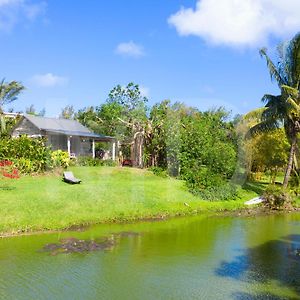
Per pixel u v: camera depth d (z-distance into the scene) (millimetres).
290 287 10805
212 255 13719
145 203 20641
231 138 29234
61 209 17922
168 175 27406
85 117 43250
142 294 10148
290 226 18922
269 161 30078
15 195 18688
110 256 13258
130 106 37625
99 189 21516
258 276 11641
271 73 27547
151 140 31594
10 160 23875
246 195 26266
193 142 27469
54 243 14414
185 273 11781
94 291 10250
